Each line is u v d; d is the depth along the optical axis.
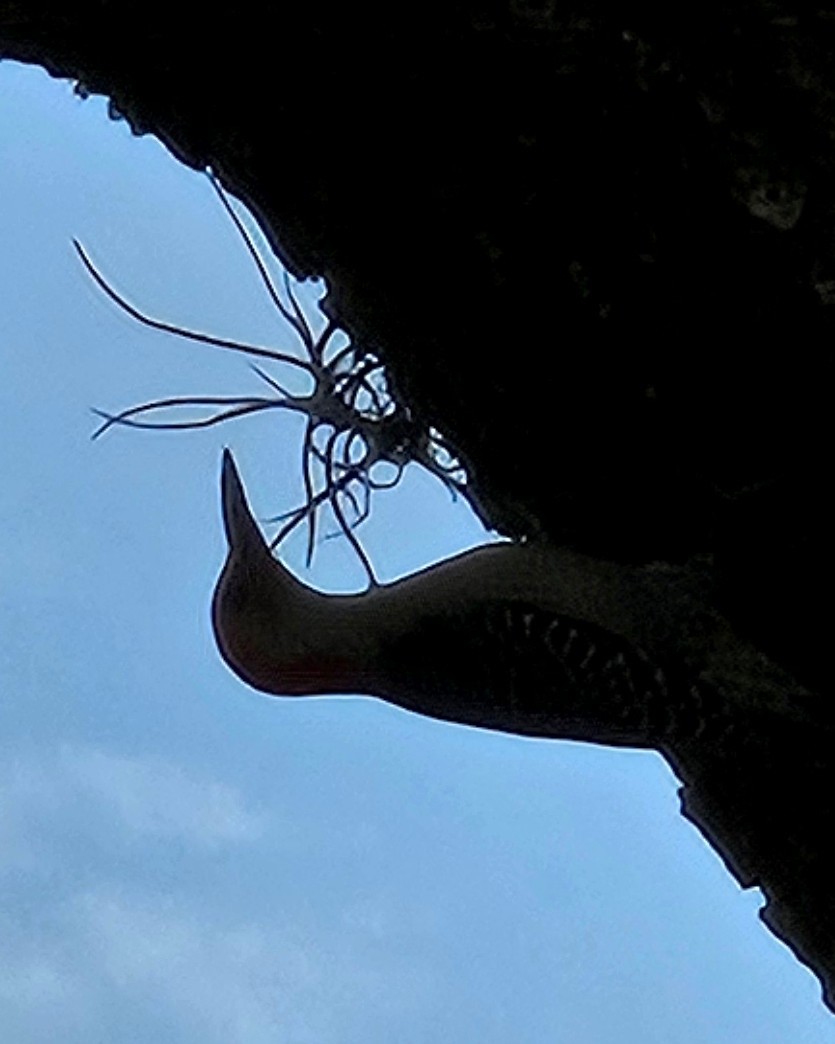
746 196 3.39
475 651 4.24
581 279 3.63
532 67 3.47
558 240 3.62
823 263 3.41
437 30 3.50
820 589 3.69
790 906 4.06
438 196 3.69
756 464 3.66
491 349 3.81
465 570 4.26
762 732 3.90
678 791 4.31
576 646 4.05
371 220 3.81
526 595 4.09
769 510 3.69
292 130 3.80
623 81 3.42
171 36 3.81
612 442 3.79
